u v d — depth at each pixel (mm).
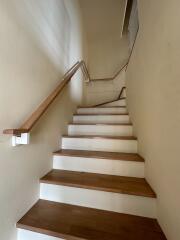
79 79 2994
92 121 2490
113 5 3021
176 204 760
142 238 919
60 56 2010
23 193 1141
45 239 1009
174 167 781
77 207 1239
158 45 1009
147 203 1120
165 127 898
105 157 1513
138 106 1708
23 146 1156
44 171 1474
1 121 941
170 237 837
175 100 763
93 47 4105
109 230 986
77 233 961
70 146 1935
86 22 3500
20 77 1142
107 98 3902
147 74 1312
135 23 2289
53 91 1597
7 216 979
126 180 1349
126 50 3934
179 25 703
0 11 948
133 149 1754
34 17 1373
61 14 2080
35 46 1377
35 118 1135
